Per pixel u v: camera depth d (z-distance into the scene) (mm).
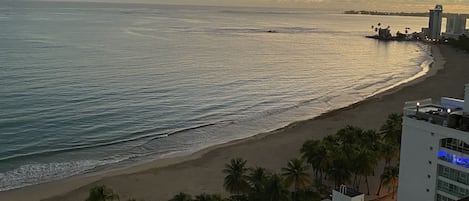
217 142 105438
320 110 136875
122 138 105750
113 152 96938
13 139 101375
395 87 167750
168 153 97312
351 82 184000
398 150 74312
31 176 83250
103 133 108438
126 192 76375
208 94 152000
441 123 53969
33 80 159000
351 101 149250
